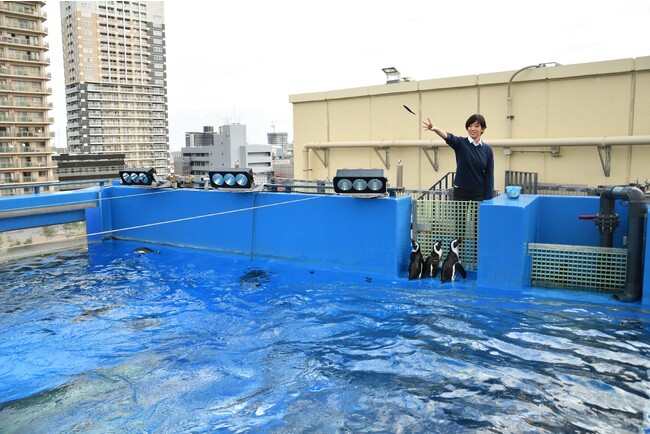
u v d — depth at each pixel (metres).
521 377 3.63
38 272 7.39
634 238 5.27
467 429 2.96
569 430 2.92
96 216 9.73
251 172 8.09
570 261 5.82
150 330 4.95
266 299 5.88
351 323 4.95
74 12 150.38
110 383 3.77
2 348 4.53
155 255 8.47
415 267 6.55
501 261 5.87
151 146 168.12
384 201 6.77
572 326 4.64
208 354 4.29
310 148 11.59
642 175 7.80
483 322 4.82
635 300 5.32
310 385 3.62
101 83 156.75
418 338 4.48
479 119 6.35
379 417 3.13
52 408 3.39
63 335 4.84
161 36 166.75
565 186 8.08
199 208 8.77
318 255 7.45
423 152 9.97
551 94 8.48
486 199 6.66
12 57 91.38
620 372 3.67
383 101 10.45
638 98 7.75
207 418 3.19
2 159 91.12
